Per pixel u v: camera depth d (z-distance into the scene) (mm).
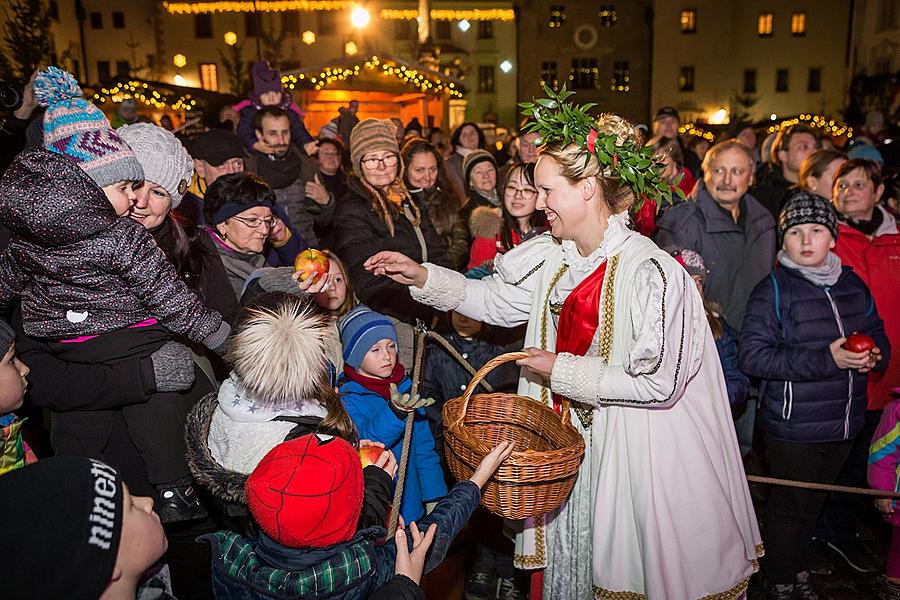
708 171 3967
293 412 1874
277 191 4738
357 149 3486
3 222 1979
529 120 2246
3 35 11344
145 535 1317
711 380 2293
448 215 4086
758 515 3658
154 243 2131
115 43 34156
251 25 32500
